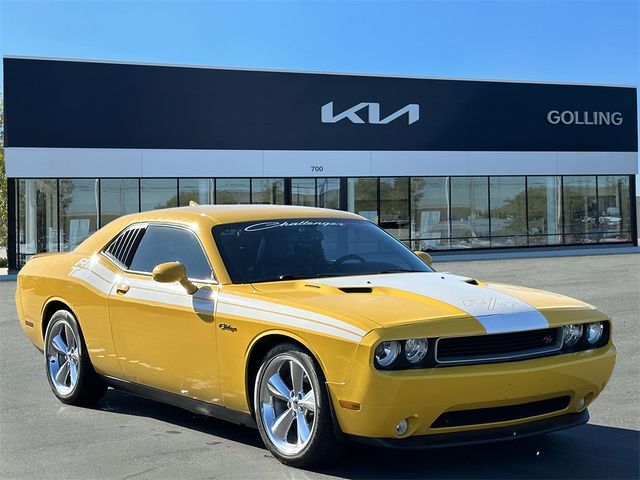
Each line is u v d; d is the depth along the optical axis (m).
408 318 4.35
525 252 30.95
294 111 28.44
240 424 5.31
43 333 6.97
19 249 25.27
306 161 28.64
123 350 5.91
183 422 6.00
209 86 27.23
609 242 33.12
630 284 16.81
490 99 31.23
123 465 4.90
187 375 5.35
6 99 24.91
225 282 5.22
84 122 25.72
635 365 8.01
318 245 5.77
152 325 5.59
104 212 26.16
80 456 5.11
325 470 4.71
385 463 4.84
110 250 6.40
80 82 25.62
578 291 15.45
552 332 4.67
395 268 5.77
